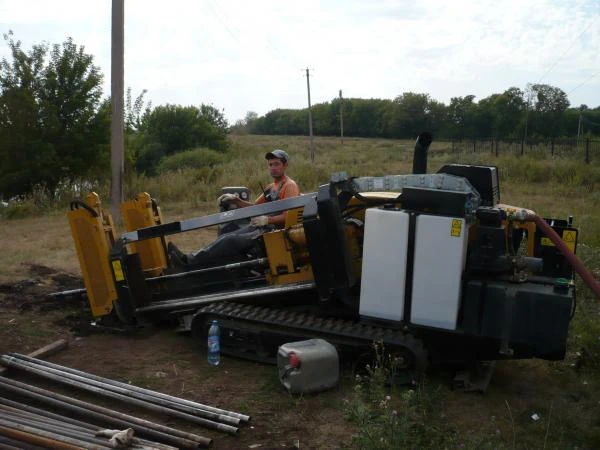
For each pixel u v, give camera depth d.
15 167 18.88
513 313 4.98
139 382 5.49
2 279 8.96
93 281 6.66
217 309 6.05
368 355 5.43
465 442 4.44
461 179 5.38
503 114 48.78
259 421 4.78
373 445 4.18
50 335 6.67
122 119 14.23
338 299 5.88
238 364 5.91
